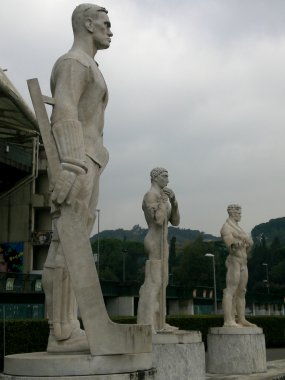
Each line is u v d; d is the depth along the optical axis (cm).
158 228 957
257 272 7575
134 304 3644
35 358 437
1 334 1225
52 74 511
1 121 2284
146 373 459
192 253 7019
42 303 2808
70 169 456
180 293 3856
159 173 966
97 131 526
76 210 455
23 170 2858
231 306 1241
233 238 1234
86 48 539
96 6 548
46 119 476
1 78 1841
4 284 2656
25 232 3219
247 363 1190
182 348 845
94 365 433
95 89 517
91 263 448
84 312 440
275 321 2291
